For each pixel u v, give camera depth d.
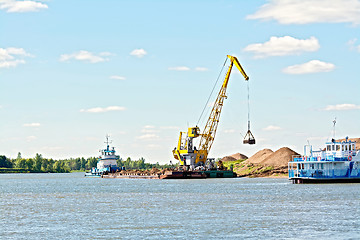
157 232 81.38
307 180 187.38
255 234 78.75
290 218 94.62
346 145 180.25
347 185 173.75
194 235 78.50
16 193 182.88
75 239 76.69
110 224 90.19
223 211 106.94
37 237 78.56
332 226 84.88
